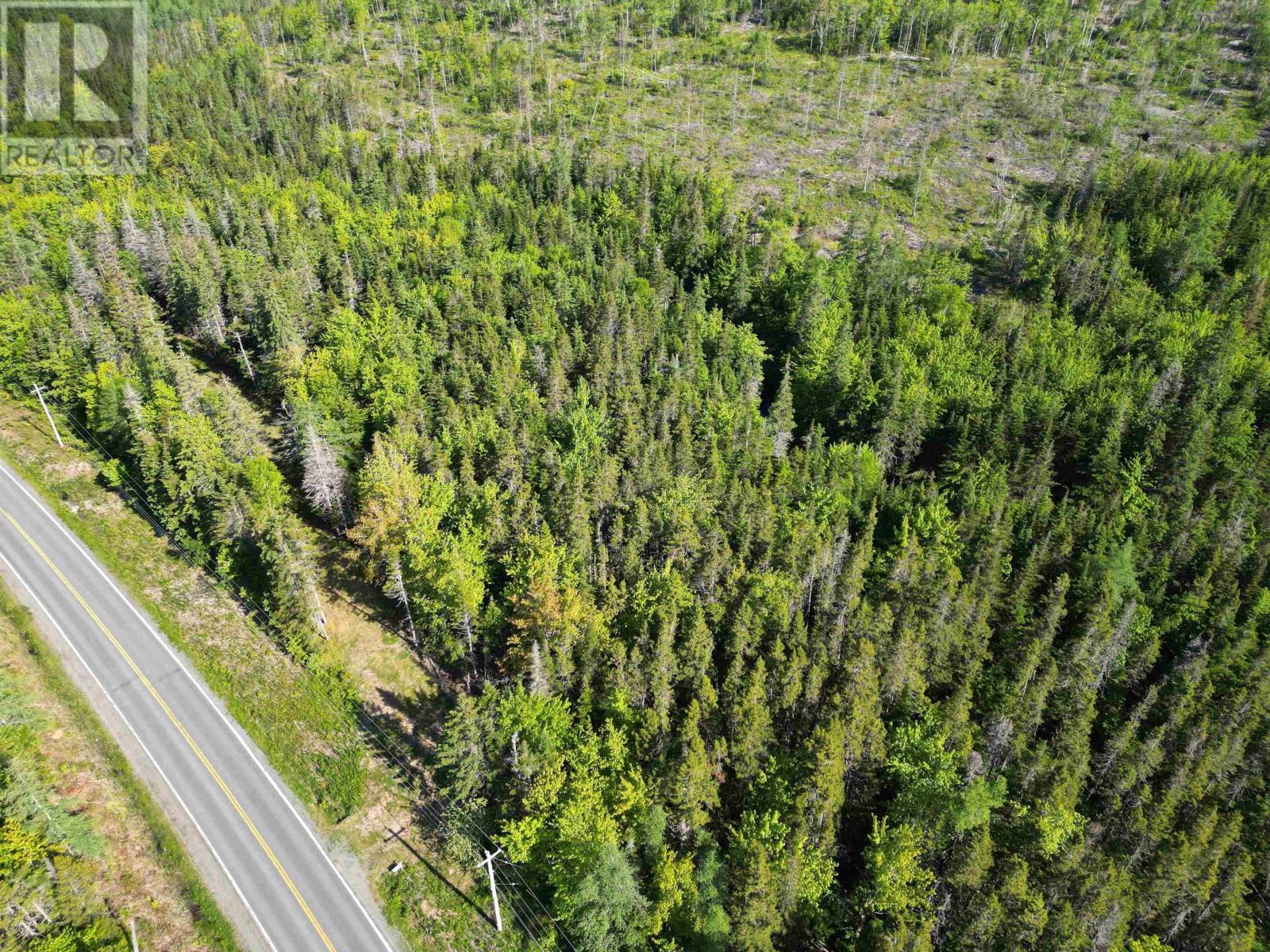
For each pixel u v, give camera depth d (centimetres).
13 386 11231
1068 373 12356
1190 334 13338
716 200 16988
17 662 7756
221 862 6525
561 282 13750
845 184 18488
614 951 5875
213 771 7138
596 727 7256
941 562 8975
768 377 13788
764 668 7088
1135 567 9481
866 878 6431
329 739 7525
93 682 7750
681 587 7800
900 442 11712
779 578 8181
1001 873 6259
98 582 8738
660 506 8900
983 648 8094
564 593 7469
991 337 13475
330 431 9862
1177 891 6353
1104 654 8288
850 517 10112
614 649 7119
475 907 6381
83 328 10956
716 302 15200
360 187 17200
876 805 6988
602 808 6266
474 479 9375
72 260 12162
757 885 5622
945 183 18462
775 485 10056
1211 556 9600
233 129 19412
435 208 16525
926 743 6775
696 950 5794
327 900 6341
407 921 6266
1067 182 18038
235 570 8581
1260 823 7381
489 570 8356
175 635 8244
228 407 9469
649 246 15825
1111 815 7200
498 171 18112
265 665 8094
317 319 12325
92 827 6488
